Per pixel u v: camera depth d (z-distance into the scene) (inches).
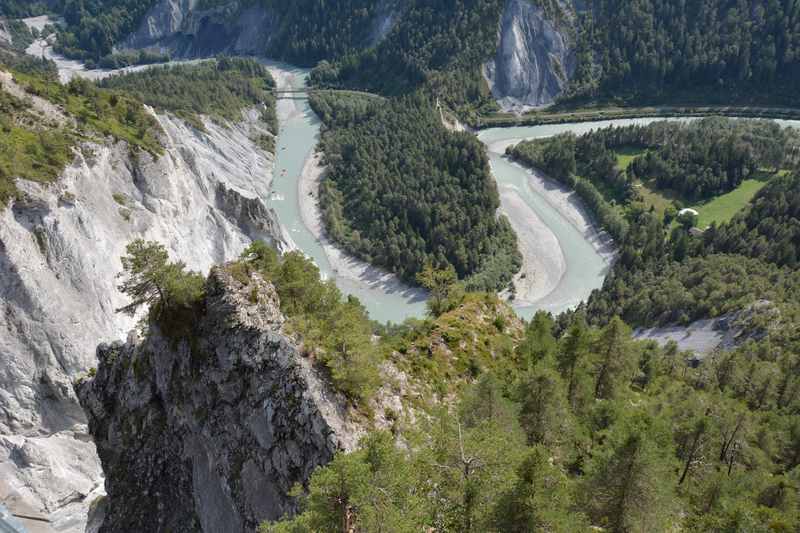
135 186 4160.9
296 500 1501.0
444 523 1152.8
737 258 5221.5
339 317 1952.5
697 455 2075.5
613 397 2324.1
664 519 1423.5
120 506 2091.5
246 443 1686.8
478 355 2335.1
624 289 5260.8
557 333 4697.3
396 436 1616.6
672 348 4106.8
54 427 3166.8
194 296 1886.1
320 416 1534.2
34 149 3435.0
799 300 4362.7
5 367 3036.4
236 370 1747.0
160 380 2007.9
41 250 3206.2
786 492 1882.4
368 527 1044.5
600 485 1430.9
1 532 2588.6
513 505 1088.8
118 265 3614.7
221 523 1749.5
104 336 3341.5
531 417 1820.9
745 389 3282.5
